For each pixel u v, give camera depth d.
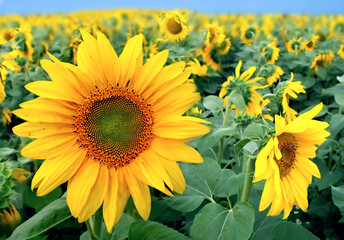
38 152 0.30
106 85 0.33
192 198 0.40
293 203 0.36
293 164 0.35
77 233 0.52
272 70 0.81
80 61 0.32
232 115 0.55
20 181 0.41
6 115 0.73
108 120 0.32
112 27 1.54
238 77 0.51
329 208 0.63
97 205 0.31
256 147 0.32
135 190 0.32
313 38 1.47
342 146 0.67
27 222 0.30
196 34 1.24
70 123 0.31
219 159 0.50
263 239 0.40
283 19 3.79
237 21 2.52
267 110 0.59
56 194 0.41
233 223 0.32
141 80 0.33
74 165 0.31
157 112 0.34
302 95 1.04
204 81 1.04
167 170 0.32
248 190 0.36
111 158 0.32
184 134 0.32
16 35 0.98
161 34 1.23
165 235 0.32
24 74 0.81
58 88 0.30
